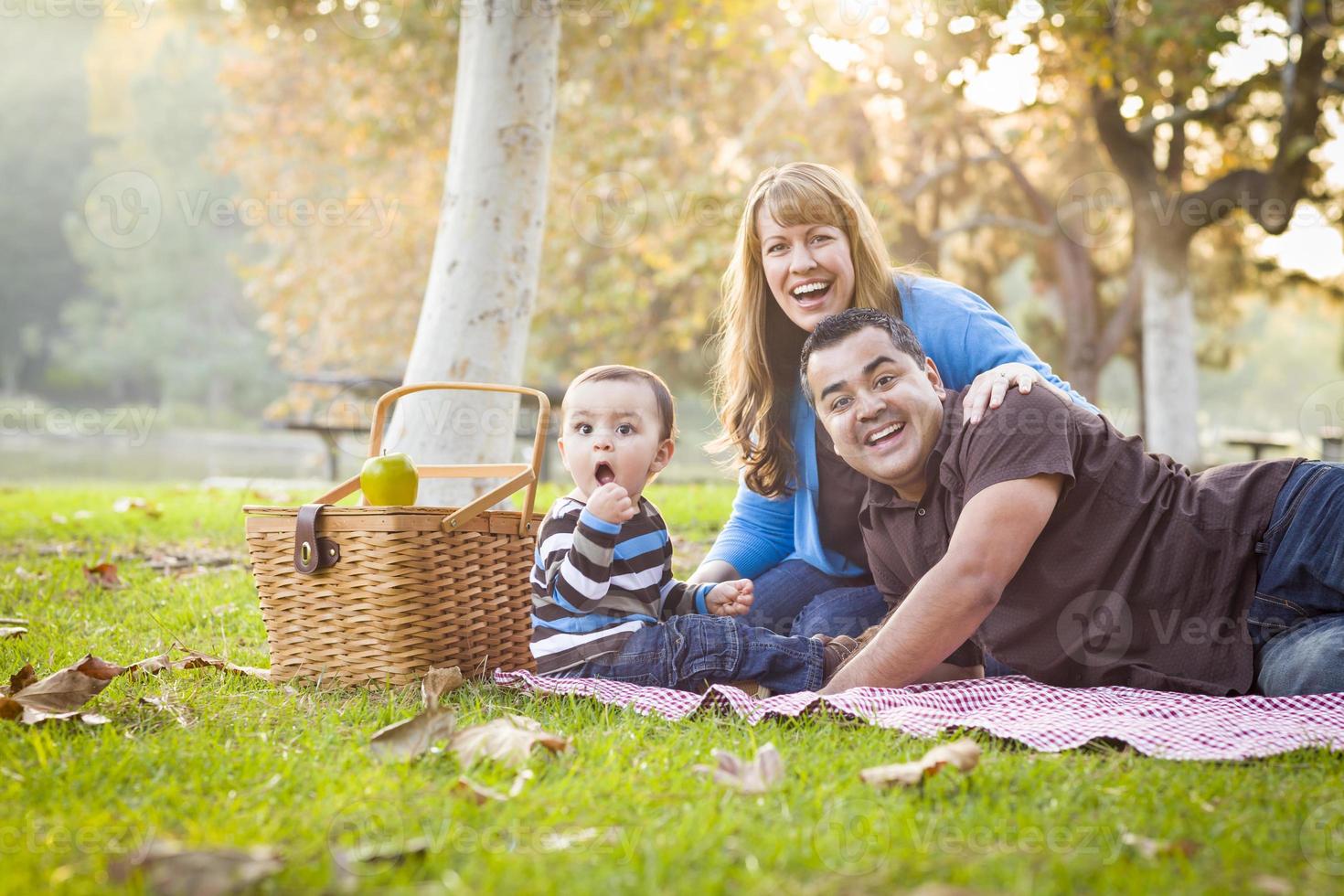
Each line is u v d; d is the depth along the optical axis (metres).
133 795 1.60
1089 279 16.20
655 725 2.07
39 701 2.04
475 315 4.50
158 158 32.69
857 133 14.00
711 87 12.23
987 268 17.70
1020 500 2.22
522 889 1.23
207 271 39.22
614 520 2.40
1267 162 12.83
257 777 1.67
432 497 4.38
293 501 6.98
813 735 1.98
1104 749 1.92
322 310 16.61
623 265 13.04
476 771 1.71
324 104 14.58
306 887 1.25
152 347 39.16
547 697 2.29
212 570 4.29
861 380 2.41
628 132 11.84
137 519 5.92
